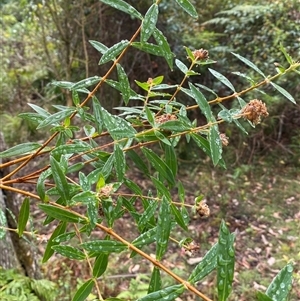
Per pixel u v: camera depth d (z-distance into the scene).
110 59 0.71
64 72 4.48
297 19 4.12
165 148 0.77
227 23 4.54
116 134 0.68
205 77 4.18
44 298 2.22
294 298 2.51
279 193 4.00
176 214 0.73
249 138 4.52
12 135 4.44
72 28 4.13
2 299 2.01
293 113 4.54
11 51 5.19
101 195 0.63
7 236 2.31
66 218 0.66
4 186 0.72
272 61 4.01
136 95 0.84
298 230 3.45
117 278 2.77
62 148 0.73
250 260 3.09
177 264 2.97
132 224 3.36
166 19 3.97
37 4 4.20
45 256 0.77
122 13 3.83
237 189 4.02
